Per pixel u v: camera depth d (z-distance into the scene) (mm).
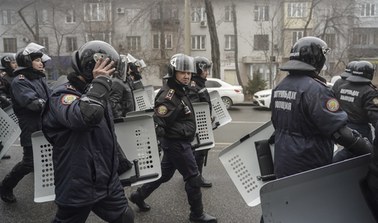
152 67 26344
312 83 2303
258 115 13250
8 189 4148
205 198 4379
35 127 3906
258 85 20594
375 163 1886
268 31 28750
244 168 3275
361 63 3846
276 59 27562
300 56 2396
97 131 2205
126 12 29125
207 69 4641
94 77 2145
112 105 4508
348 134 2199
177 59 3379
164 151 3521
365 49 27609
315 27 25422
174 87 3432
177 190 4691
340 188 1923
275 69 28094
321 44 2395
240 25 29562
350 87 3910
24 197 4383
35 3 27828
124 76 2377
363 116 3812
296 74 2439
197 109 4363
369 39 28656
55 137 2186
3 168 5773
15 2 29500
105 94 2086
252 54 29531
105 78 2111
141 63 7227
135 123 2943
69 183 2160
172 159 3496
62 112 2041
